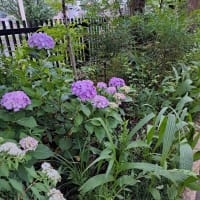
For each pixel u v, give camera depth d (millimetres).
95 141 1776
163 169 1359
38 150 1395
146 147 1657
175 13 4391
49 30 2434
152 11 4961
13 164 1021
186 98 2273
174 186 1517
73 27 3080
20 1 7148
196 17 4371
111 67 3562
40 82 1713
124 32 3939
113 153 1442
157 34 3861
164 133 1529
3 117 1381
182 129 1748
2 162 1018
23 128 1459
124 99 1909
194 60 3703
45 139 1808
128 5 5535
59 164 1683
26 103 1388
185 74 3090
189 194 1673
